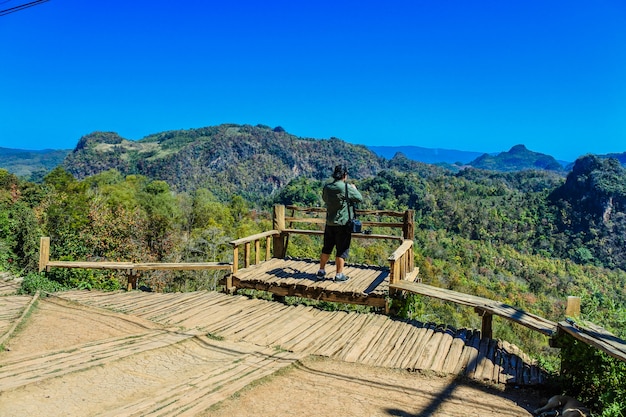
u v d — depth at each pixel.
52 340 4.75
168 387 3.67
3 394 3.33
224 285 7.25
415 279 7.62
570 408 3.62
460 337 5.35
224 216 54.16
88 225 18.27
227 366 4.24
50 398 3.35
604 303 5.45
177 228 31.20
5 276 8.55
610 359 3.78
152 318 5.71
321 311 6.25
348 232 6.86
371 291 6.38
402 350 4.90
